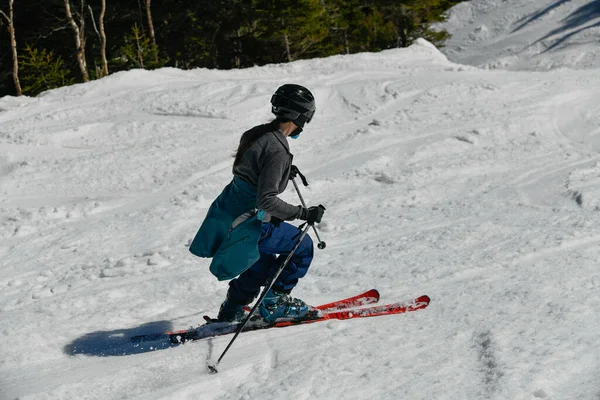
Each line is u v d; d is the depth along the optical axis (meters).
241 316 3.95
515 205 6.66
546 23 40.09
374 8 33.78
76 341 4.02
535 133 9.99
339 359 3.33
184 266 5.70
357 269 5.01
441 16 35.97
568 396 2.78
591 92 11.87
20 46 30.55
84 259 6.38
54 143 11.21
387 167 8.80
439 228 5.99
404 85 13.01
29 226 7.69
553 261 4.65
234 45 31.53
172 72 15.64
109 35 30.69
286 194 8.00
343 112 12.22
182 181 9.09
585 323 3.46
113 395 3.25
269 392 3.05
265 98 12.66
